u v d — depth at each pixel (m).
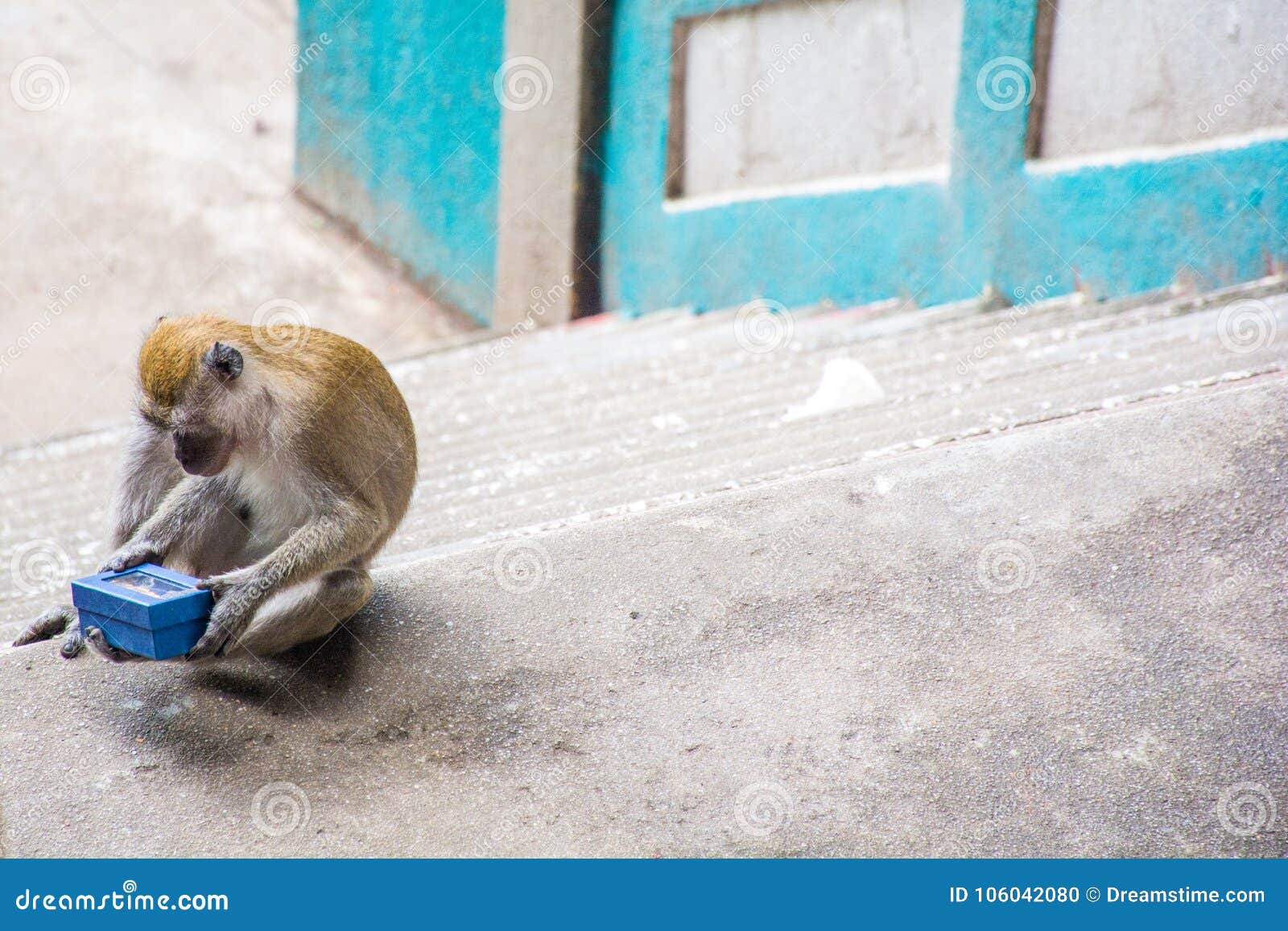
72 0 14.44
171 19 14.21
